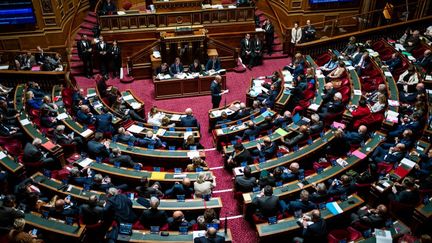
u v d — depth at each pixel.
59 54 17.55
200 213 9.20
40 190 9.70
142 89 16.95
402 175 9.97
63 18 18.30
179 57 17.39
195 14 17.67
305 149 11.15
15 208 8.81
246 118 13.27
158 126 12.84
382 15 20.27
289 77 15.52
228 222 10.03
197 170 10.62
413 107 13.00
